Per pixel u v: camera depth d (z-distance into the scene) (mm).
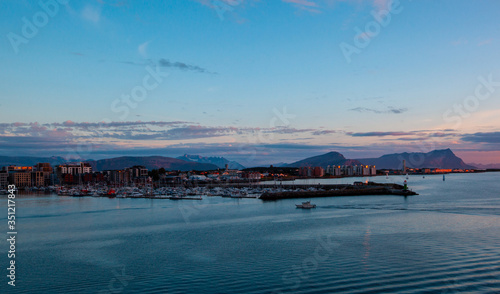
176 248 88625
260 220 131875
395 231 101812
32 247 92688
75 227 121938
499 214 132500
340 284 59281
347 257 75000
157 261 76938
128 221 134000
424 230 102125
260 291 57625
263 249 85125
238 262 74375
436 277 60906
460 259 70562
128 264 75188
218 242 94438
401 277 61469
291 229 111062
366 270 65812
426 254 75188
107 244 95000
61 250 88938
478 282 58188
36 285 63625
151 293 58375
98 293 59188
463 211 143125
